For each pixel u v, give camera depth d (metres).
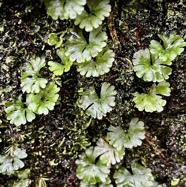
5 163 0.12
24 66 0.12
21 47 0.11
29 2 0.11
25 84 0.11
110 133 0.12
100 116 0.12
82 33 0.11
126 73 0.12
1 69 0.11
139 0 0.11
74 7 0.10
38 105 0.11
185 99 0.12
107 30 0.11
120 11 0.11
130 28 0.12
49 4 0.10
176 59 0.12
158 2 0.11
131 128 0.12
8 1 0.11
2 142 0.12
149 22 0.12
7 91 0.12
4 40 0.11
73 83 0.12
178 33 0.12
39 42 0.11
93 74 0.11
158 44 0.11
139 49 0.12
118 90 0.12
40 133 0.12
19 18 0.11
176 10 0.11
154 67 0.11
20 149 0.12
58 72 0.11
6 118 0.12
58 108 0.12
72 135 0.12
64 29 0.11
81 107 0.12
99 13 0.11
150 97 0.12
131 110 0.12
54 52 0.12
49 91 0.11
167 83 0.12
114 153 0.12
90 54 0.11
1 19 0.11
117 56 0.12
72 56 0.11
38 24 0.11
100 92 0.12
